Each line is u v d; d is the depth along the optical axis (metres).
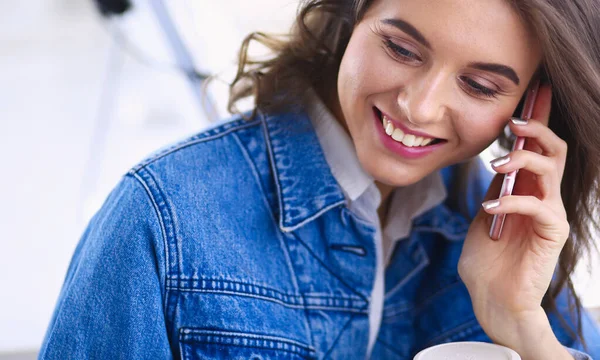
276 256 0.96
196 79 1.86
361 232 1.00
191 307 0.89
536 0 0.77
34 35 4.25
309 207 0.97
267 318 0.92
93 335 0.86
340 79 0.89
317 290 0.98
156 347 0.87
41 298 2.23
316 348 0.97
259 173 0.98
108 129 3.22
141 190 0.89
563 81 0.85
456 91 0.82
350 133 0.97
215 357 0.89
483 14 0.77
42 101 3.58
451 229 1.11
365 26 0.84
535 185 0.97
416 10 0.78
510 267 0.95
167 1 1.78
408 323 1.09
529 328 0.94
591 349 1.08
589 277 1.06
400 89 0.83
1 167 3.00
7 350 1.98
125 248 0.87
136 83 3.42
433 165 0.90
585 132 0.90
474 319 1.07
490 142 0.89
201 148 0.96
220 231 0.92
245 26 1.78
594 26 0.83
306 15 1.00
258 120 1.01
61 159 3.04
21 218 2.66
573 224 1.01
